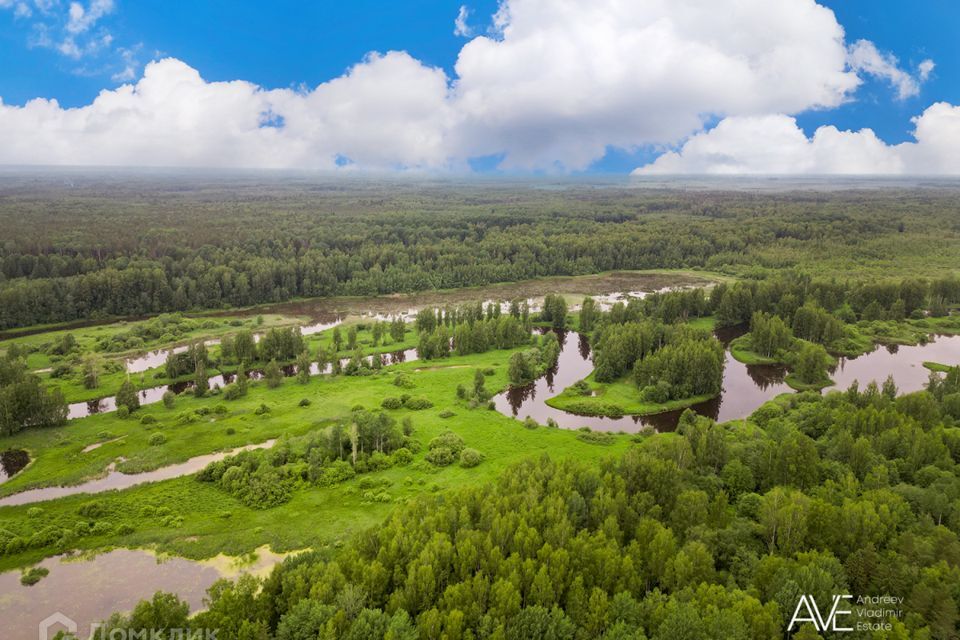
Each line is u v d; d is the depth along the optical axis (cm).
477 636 6656
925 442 10144
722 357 18150
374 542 7925
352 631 6331
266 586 7188
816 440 11944
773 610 6381
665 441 11050
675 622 6144
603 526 8162
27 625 7731
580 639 6562
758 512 8931
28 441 13288
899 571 6950
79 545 9369
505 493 9062
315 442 12325
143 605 6538
